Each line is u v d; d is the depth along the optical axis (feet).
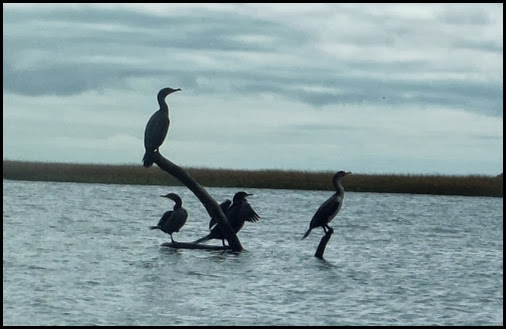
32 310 78.69
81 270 98.22
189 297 85.46
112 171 299.79
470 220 179.63
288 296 87.35
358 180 284.00
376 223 167.53
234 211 116.06
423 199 252.42
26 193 229.45
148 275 96.07
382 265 108.58
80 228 141.59
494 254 123.24
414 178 280.31
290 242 130.62
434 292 91.45
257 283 93.15
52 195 224.53
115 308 80.43
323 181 287.28
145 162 111.34
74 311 78.79
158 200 218.59
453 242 138.00
